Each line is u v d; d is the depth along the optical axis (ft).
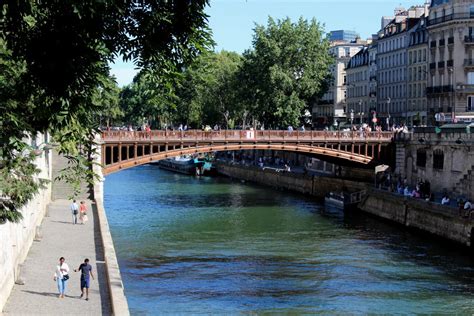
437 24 339.77
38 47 53.78
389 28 426.92
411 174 255.29
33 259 123.03
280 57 338.13
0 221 58.65
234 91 391.04
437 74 345.10
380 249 172.55
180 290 131.85
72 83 55.42
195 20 57.16
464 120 307.17
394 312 118.42
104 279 110.32
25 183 59.88
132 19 56.18
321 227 207.31
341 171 323.16
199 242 180.75
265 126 382.22
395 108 416.67
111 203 261.03
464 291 132.36
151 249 170.71
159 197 283.59
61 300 97.96
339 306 121.90
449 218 182.29
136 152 228.22
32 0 51.83
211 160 442.50
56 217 169.58
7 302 96.07
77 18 52.70
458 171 221.66
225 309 119.65
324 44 344.49
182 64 60.64
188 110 409.90
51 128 60.23
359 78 473.26
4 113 55.16
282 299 126.21
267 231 199.11
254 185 349.61
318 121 531.50
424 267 152.15
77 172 64.03
